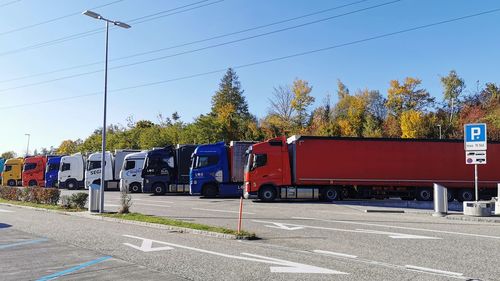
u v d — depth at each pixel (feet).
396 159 83.87
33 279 22.93
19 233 40.93
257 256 29.22
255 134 212.43
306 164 83.71
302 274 23.97
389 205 75.10
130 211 62.80
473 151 58.08
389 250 31.55
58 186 132.57
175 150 108.47
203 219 52.49
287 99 244.42
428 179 83.46
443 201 55.72
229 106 273.75
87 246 33.45
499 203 56.34
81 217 56.44
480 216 53.31
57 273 24.26
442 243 34.47
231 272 24.41
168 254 29.99
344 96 273.33
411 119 219.20
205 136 185.47
